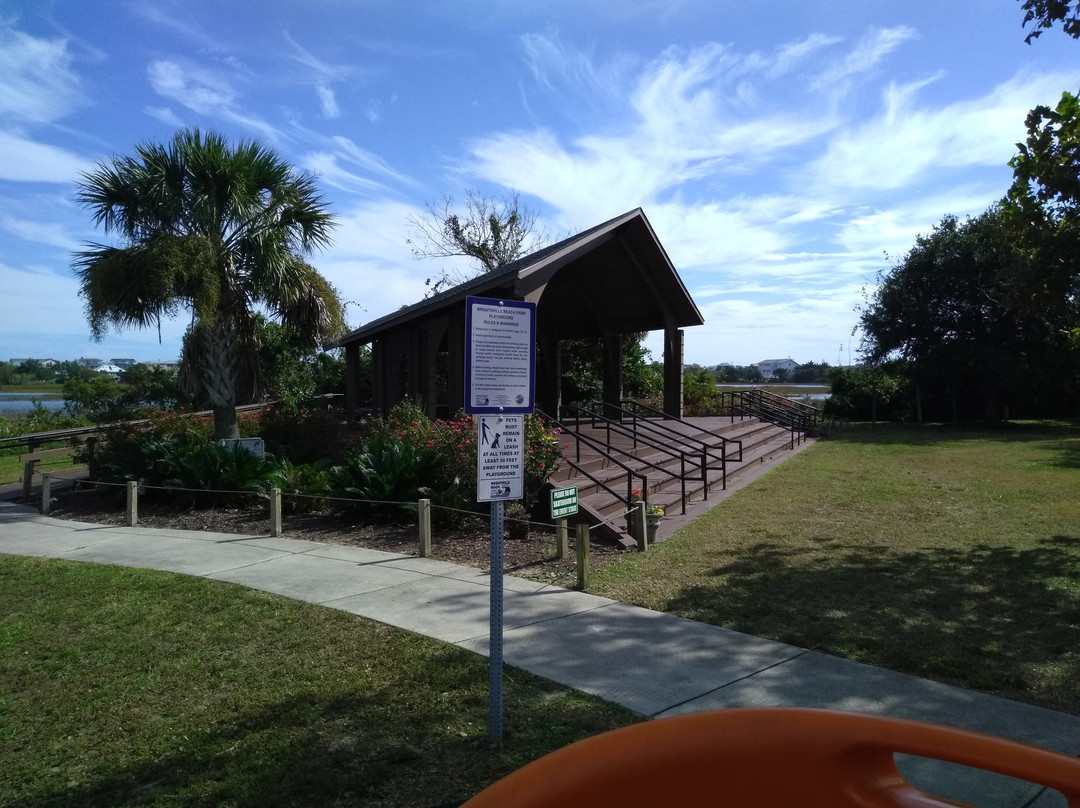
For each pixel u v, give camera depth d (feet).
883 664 17.39
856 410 112.06
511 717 14.87
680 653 18.21
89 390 90.43
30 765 13.98
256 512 38.65
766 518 34.76
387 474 34.47
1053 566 25.41
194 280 42.63
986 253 89.61
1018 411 110.42
